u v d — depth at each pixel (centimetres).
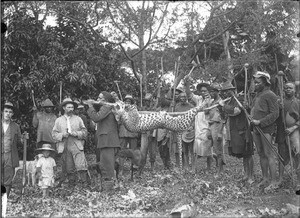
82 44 1509
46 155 938
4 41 1307
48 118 1083
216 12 1599
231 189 884
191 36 1633
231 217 717
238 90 1742
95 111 956
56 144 1065
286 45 1440
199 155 1105
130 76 1681
